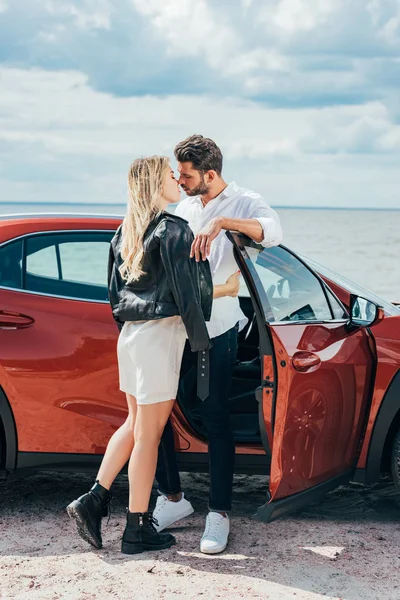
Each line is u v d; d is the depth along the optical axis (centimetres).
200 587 285
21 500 388
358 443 340
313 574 296
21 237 360
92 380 348
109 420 351
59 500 389
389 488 405
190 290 298
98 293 360
